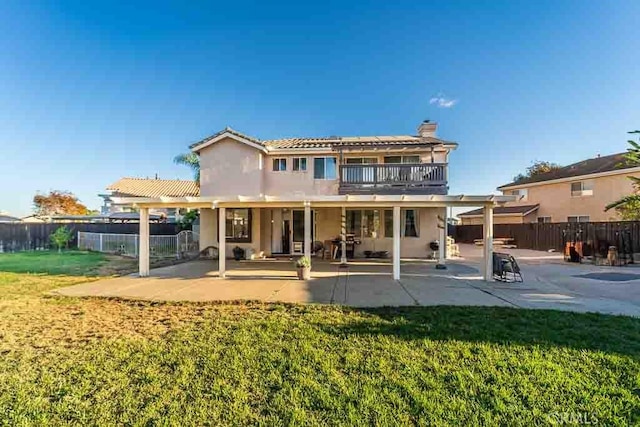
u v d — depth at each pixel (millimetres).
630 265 14891
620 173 22453
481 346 4988
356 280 11000
